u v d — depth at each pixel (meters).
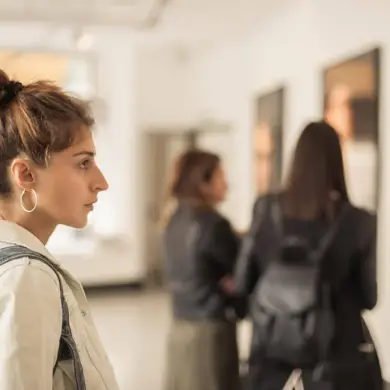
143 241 7.27
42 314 0.97
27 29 5.79
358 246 2.04
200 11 4.99
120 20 5.10
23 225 1.10
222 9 4.90
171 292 2.82
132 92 7.09
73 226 1.13
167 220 2.91
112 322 5.77
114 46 6.80
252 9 4.86
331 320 2.02
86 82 7.11
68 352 1.05
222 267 2.69
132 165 7.16
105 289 7.11
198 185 2.74
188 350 2.68
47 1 4.49
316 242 2.05
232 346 2.73
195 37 6.09
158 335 5.30
